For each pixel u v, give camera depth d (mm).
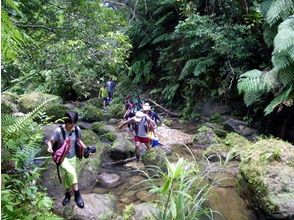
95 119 10383
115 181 5102
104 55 4824
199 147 6746
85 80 5117
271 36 6953
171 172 2627
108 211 3740
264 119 7543
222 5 8695
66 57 4613
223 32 7973
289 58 5867
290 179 3828
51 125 5910
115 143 6504
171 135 7504
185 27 8609
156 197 4254
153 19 11906
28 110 8547
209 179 4773
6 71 4992
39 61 4574
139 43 12648
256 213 3934
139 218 3475
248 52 7867
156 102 11977
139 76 12672
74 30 4645
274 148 4367
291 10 6484
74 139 3850
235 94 8523
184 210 2586
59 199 4113
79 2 4680
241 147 6078
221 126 8055
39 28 4602
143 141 6094
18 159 3461
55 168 4695
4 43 885
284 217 3488
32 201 2967
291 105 6355
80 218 3555
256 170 4059
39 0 4324
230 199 4258
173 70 10977
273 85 6285
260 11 7254
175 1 10008
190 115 9672
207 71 9195
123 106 11312
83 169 5043
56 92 13852
